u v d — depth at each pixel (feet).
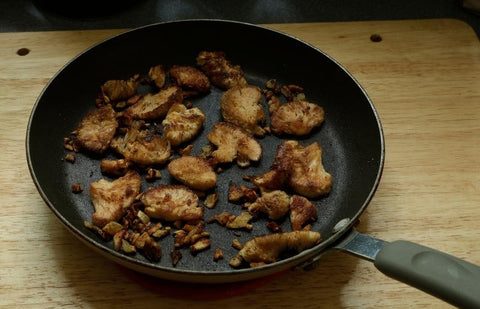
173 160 1.89
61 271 1.74
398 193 1.94
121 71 2.16
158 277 1.66
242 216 1.81
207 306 1.71
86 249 1.78
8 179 1.92
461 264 1.47
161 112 2.03
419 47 2.32
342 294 1.73
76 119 2.05
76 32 2.33
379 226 1.87
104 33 2.33
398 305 1.72
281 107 2.04
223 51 2.22
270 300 1.72
